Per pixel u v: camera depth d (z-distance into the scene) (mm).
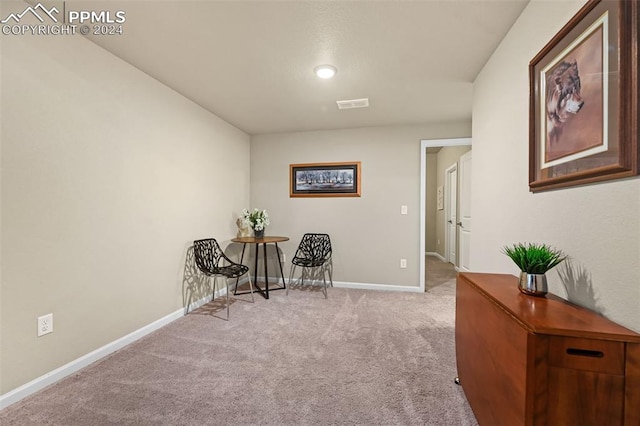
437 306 3207
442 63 2215
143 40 1953
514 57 1701
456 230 5137
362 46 2004
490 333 1231
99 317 2051
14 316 1571
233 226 3893
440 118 3551
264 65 2279
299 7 1615
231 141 3840
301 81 2557
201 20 1736
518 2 1553
